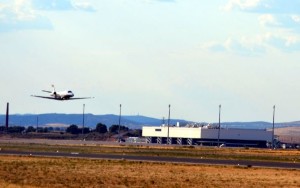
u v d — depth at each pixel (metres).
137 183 192.00
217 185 190.25
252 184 194.50
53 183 188.25
